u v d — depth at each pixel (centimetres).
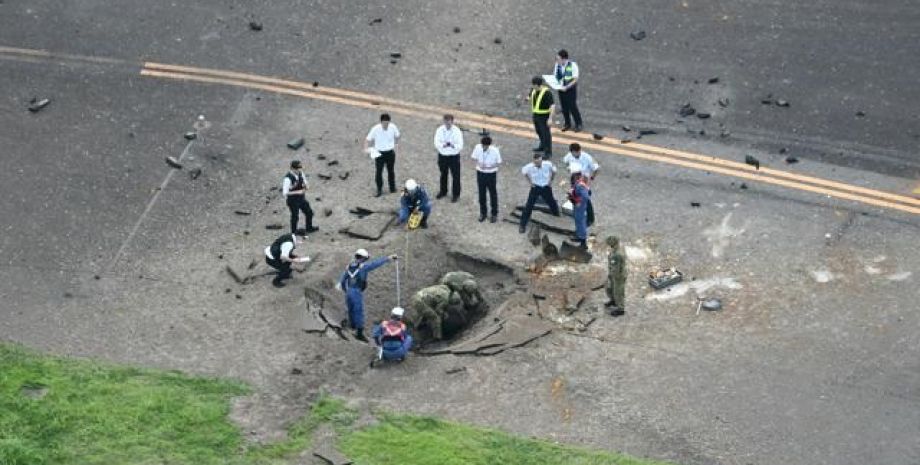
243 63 10988
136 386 7912
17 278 8931
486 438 7556
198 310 8669
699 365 8181
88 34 11269
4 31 11288
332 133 10325
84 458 7325
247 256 9150
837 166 9812
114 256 9162
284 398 7881
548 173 9119
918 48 10862
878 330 8406
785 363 8181
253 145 10212
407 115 10469
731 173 9788
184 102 10606
